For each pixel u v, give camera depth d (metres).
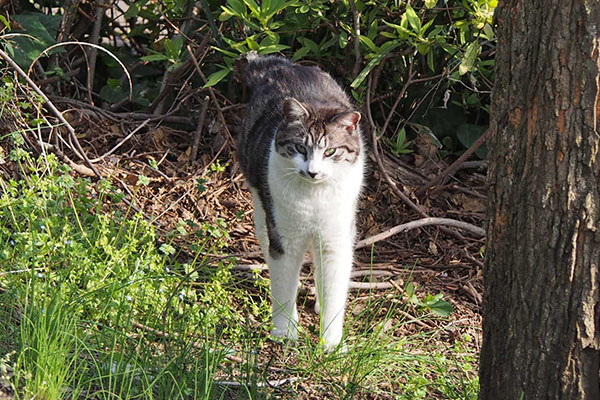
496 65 4.90
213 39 9.71
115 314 6.22
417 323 7.56
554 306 4.79
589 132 4.53
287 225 6.93
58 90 10.21
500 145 4.91
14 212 7.07
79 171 8.79
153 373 5.64
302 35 9.63
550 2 4.52
